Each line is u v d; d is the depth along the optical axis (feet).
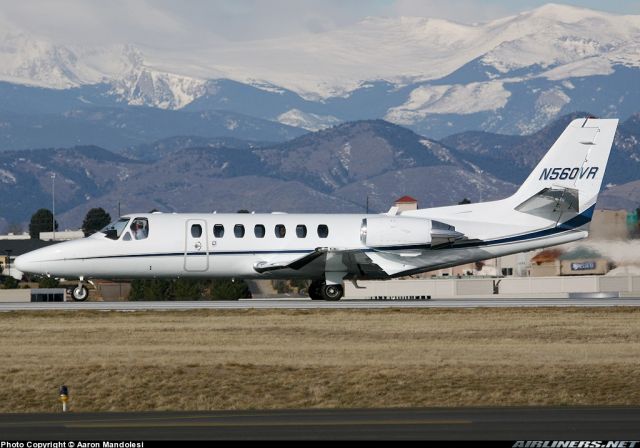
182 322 312.09
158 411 204.85
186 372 236.63
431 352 264.93
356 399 220.02
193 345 271.90
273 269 364.17
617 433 164.66
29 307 341.82
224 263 363.76
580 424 173.99
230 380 231.30
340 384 229.25
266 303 354.54
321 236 367.25
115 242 361.30
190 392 224.94
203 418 185.88
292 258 364.58
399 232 365.81
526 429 168.66
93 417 189.16
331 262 362.94
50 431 170.19
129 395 222.28
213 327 302.45
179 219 365.40
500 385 229.66
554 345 277.23
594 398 221.46
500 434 164.35
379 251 366.22
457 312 338.34
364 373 236.22
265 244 364.58
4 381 230.07
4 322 311.47
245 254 363.76
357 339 284.00
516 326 309.63
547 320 322.55
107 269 362.33
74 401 218.79
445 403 217.56
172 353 259.60
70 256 360.28
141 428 172.76
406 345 274.98
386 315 328.70
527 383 231.50
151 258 360.89
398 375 235.81
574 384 231.50
